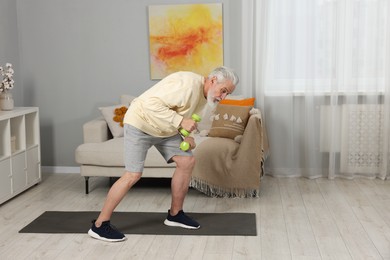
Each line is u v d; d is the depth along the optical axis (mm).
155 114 3879
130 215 4660
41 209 4898
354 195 5262
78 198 5250
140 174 4090
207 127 5734
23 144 5469
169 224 4359
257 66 5984
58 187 5684
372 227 4309
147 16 6145
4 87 5441
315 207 4863
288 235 4145
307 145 5934
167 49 6125
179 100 3865
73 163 6395
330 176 5922
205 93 4004
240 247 3906
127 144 4059
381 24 5789
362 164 5945
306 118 5918
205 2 6027
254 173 5098
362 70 5871
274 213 4695
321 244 3953
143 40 6191
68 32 6273
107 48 6254
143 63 6223
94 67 6293
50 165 6402
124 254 3799
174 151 4227
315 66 5926
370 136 5914
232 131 5410
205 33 6055
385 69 5801
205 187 5242
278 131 6008
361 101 5934
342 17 5809
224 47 6082
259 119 5066
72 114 6363
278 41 5918
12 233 4254
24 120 5453
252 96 6066
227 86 3941
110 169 5289
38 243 4027
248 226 4340
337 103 5926
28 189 5617
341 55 5871
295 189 5504
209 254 3783
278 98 5977
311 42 5844
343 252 3799
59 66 6332
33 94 6355
